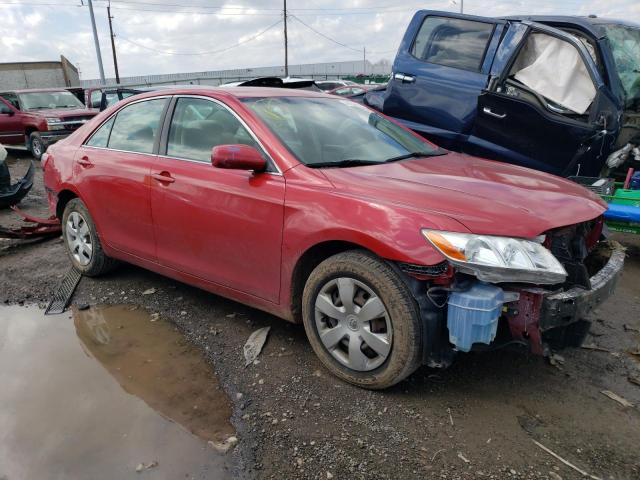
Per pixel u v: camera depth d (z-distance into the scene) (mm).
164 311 3943
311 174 2996
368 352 2826
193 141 3594
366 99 6613
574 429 2586
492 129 5285
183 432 2590
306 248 2889
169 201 3588
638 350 3377
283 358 3236
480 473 2293
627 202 4918
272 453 2426
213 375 3086
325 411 2709
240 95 3549
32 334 3645
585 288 2703
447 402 2779
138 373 3129
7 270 4848
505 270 2410
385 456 2391
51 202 4844
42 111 13273
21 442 2535
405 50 5875
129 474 2318
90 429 2623
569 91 5207
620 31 5879
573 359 3252
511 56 5203
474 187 2930
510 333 2648
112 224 4129
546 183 3234
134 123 4078
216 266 3445
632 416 2695
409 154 3689
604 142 4988
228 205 3236
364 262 2701
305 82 8266
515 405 2766
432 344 2592
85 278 4633
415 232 2525
